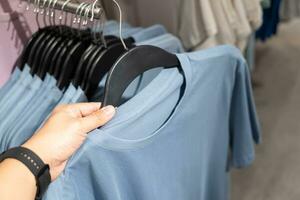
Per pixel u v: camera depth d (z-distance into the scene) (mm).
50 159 467
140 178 582
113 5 927
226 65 706
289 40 2635
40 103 627
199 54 624
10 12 732
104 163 500
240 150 934
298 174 1527
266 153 1648
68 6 602
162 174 649
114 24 889
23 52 705
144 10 1129
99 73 625
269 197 1441
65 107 517
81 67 621
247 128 890
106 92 525
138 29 876
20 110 632
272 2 1729
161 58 583
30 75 676
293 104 1958
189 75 597
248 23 1166
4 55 756
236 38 1137
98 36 661
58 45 667
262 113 1904
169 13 1100
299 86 2104
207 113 724
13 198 426
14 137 592
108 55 630
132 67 550
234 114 866
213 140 825
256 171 1562
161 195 671
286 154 1634
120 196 554
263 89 2105
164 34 873
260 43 2578
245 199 1441
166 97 572
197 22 1058
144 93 555
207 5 995
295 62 2355
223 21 1051
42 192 466
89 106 521
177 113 616
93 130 488
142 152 564
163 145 618
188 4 1042
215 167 918
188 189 790
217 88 718
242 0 1119
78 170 481
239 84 790
